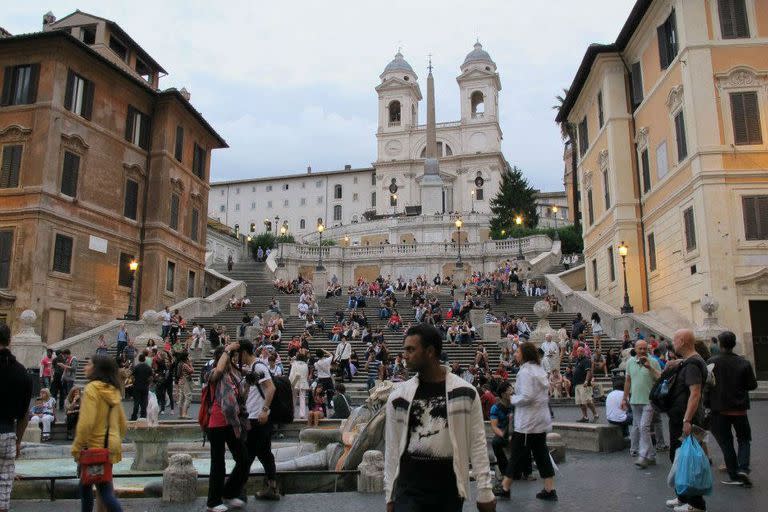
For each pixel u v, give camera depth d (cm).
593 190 3462
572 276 3997
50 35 2855
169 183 3572
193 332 2703
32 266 2719
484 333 2786
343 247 5603
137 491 840
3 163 2856
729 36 2442
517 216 6366
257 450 784
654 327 2502
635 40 2953
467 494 399
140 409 1755
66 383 1956
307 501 780
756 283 2244
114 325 2873
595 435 1166
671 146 2625
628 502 752
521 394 779
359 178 10481
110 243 3191
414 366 419
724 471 909
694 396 709
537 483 884
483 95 10106
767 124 2375
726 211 2312
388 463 412
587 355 1945
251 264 5269
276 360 1742
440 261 5416
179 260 3678
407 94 10325
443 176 9625
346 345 2305
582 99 3603
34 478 816
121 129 3331
